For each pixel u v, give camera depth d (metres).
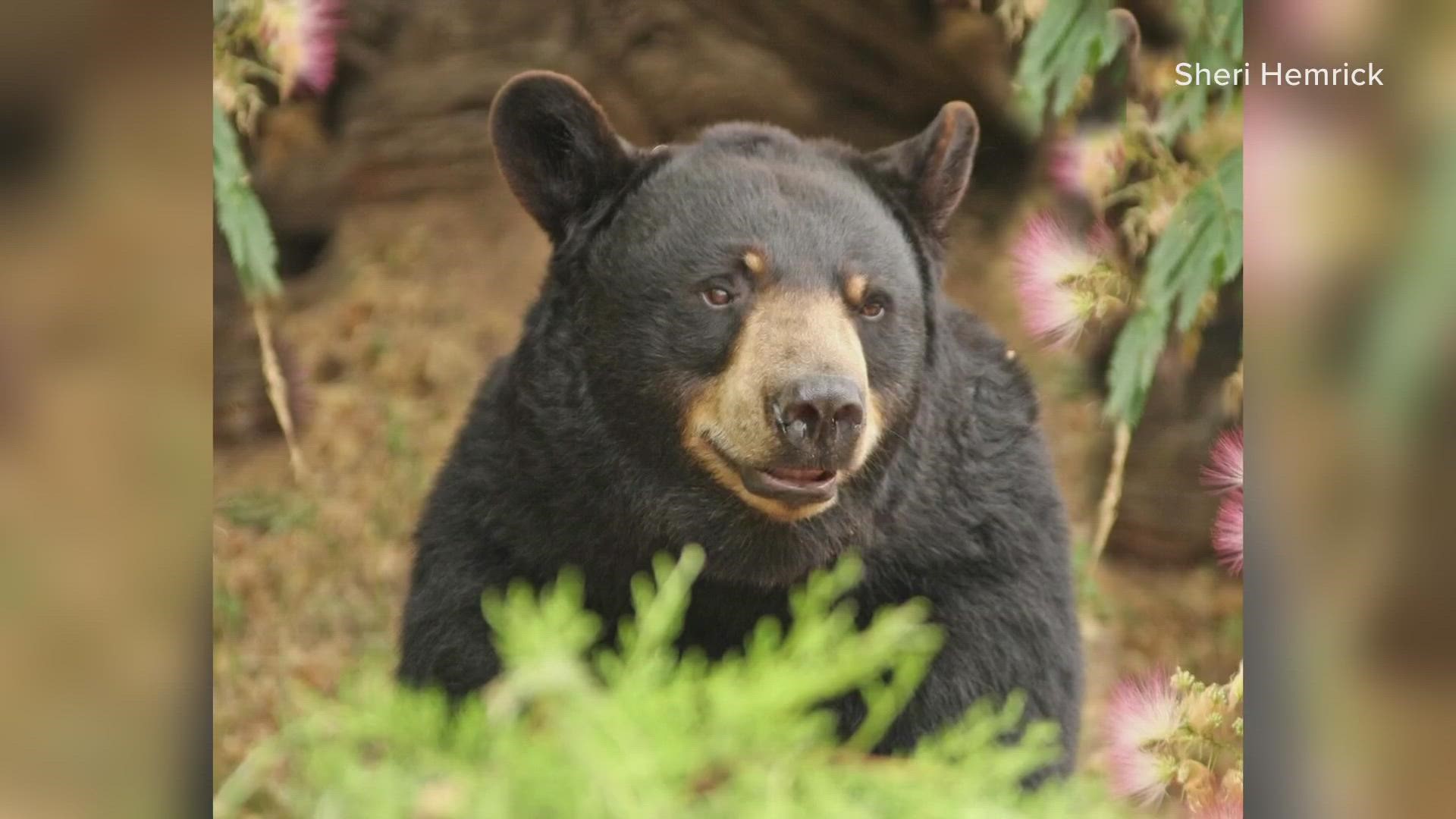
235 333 14.35
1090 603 12.07
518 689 2.10
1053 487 7.81
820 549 6.91
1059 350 12.71
